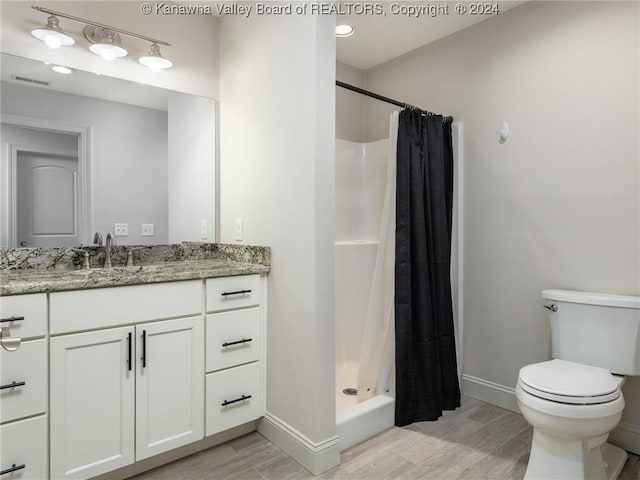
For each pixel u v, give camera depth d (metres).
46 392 1.46
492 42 2.45
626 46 1.94
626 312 1.82
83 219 2.02
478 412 2.37
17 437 1.41
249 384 2.02
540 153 2.25
